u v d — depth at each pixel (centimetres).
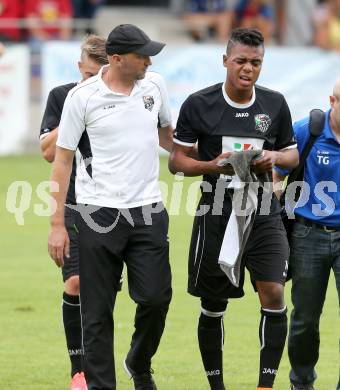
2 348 2909
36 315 3275
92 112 2242
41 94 6531
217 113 2341
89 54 2456
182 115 2362
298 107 6538
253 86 2350
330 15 7762
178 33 8056
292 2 7931
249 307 3397
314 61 6531
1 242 4434
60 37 7144
